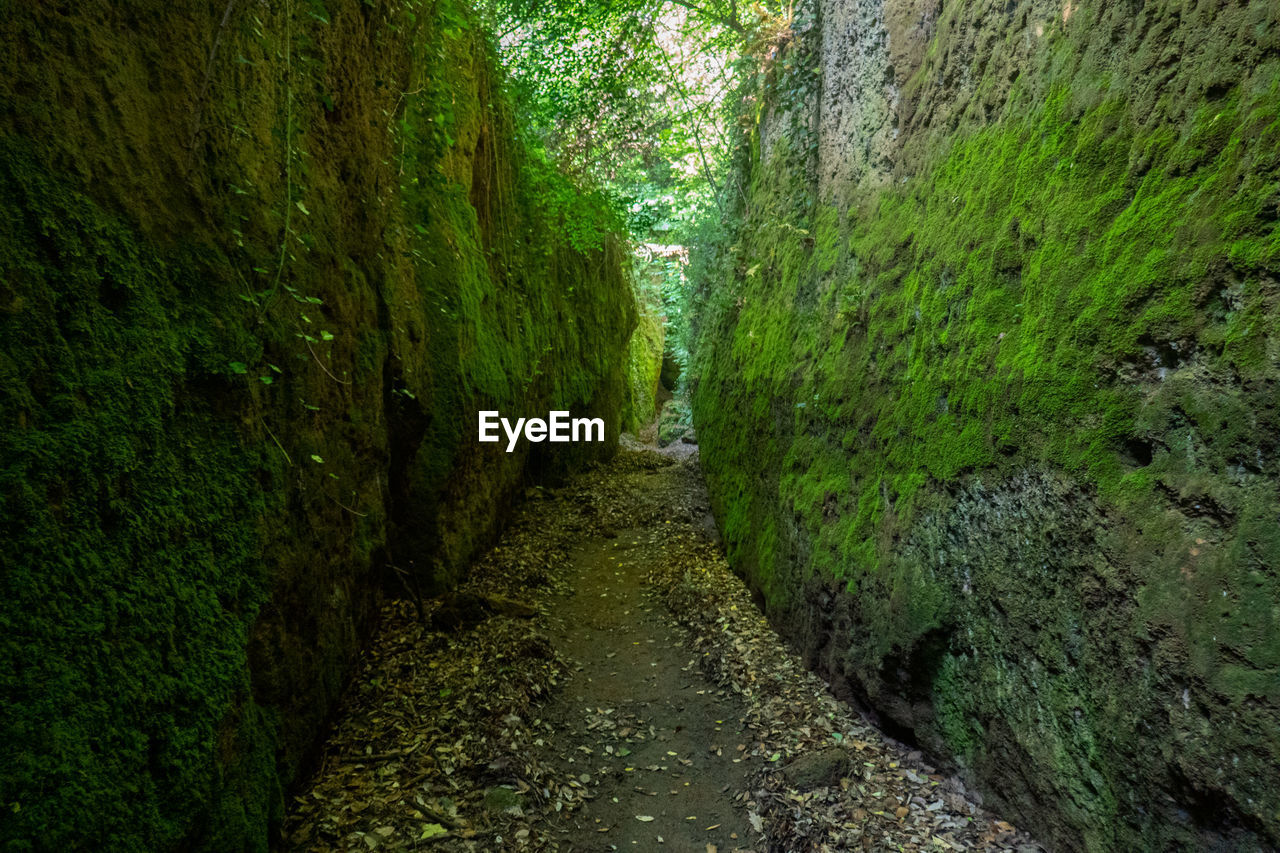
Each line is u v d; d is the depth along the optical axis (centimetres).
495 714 440
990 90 361
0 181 179
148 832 198
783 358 659
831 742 421
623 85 1038
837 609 479
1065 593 279
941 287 386
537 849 330
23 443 178
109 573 201
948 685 371
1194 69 234
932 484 378
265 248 308
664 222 1442
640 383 2405
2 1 184
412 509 595
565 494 1153
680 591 698
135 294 226
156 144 243
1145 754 237
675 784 404
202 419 258
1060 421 281
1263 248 200
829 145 606
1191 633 217
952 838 322
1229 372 210
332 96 407
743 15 922
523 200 1010
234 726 259
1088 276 273
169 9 253
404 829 326
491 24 901
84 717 183
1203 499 217
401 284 534
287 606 324
